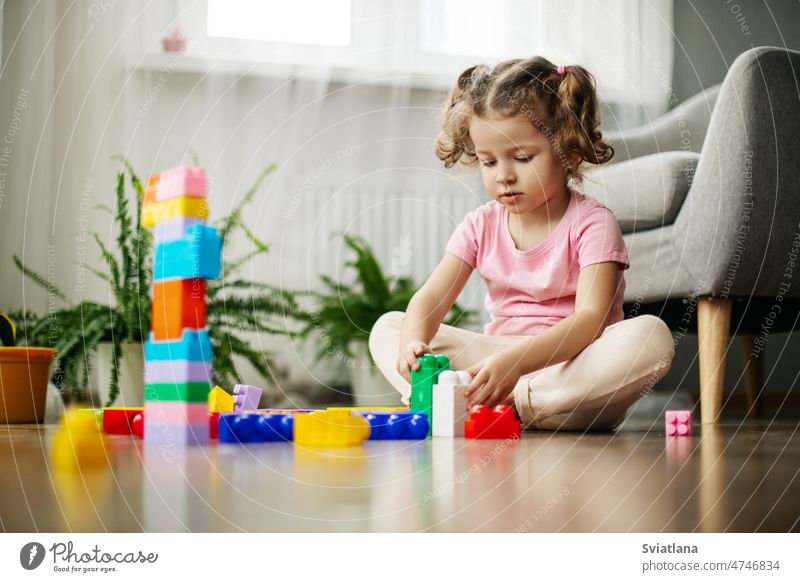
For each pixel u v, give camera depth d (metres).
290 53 2.70
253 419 0.90
